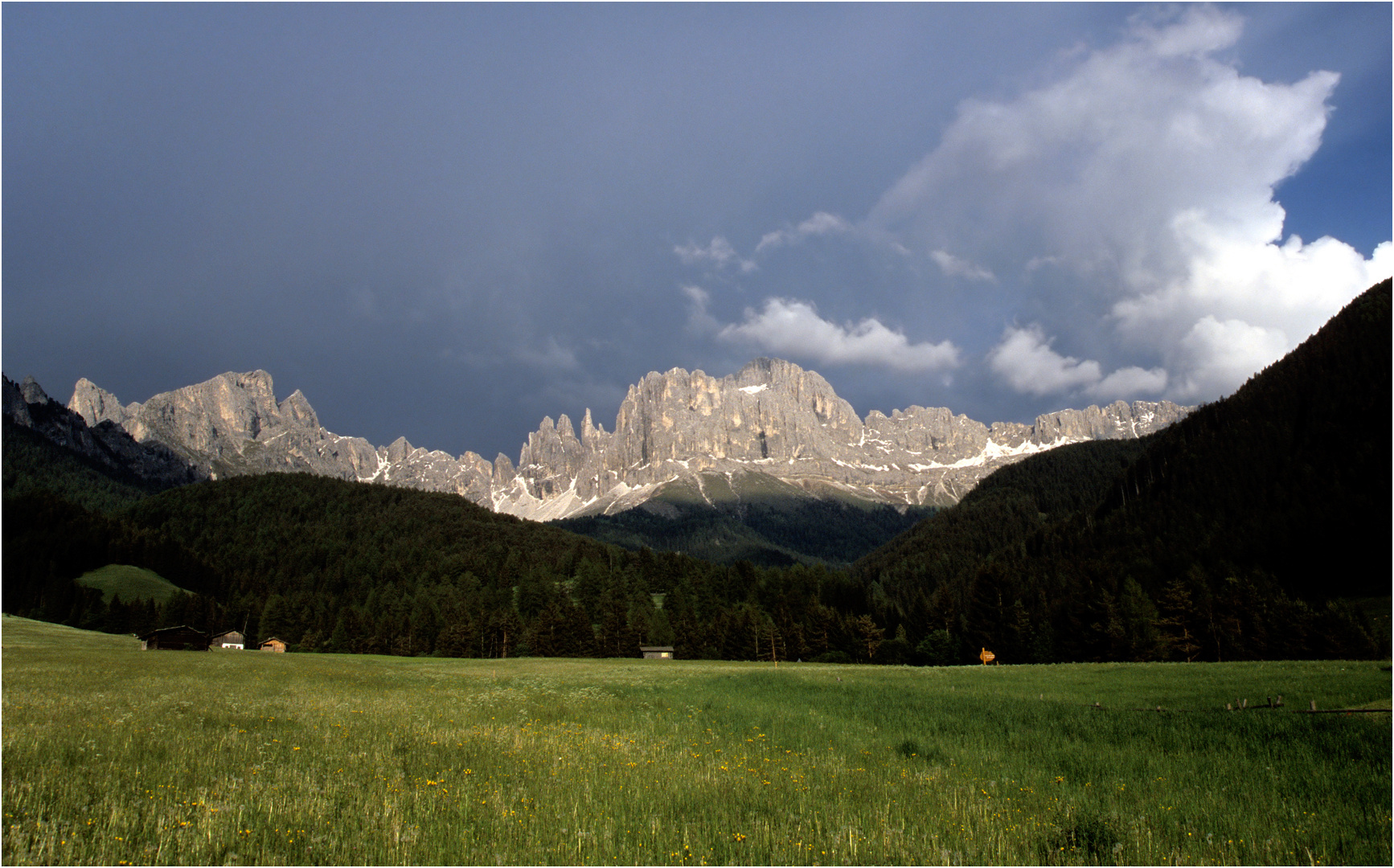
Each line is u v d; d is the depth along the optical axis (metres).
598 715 34.12
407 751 23.03
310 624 162.00
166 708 32.12
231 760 20.56
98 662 67.38
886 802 17.77
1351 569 114.06
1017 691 40.47
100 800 15.95
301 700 38.53
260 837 13.96
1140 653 97.44
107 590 177.00
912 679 49.81
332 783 18.05
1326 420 155.25
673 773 20.53
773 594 170.75
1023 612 117.19
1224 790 19.34
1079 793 19.42
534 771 20.48
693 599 159.75
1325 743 22.92
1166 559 140.25
